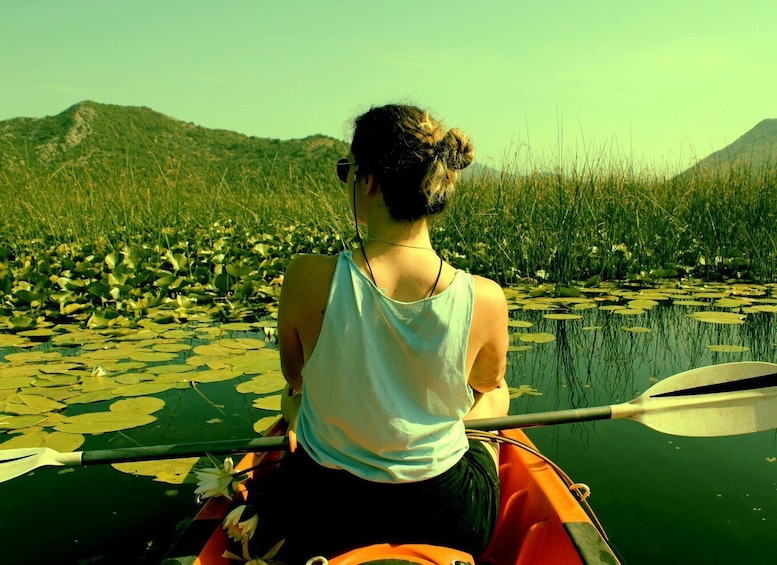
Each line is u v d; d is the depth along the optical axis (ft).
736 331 13.98
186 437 8.46
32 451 5.70
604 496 6.82
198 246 23.07
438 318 4.10
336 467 4.40
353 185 4.41
